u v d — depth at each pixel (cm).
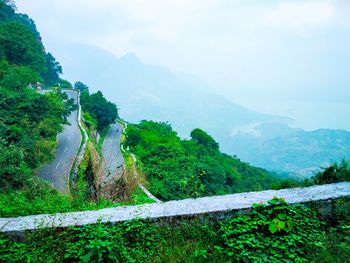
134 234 466
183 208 510
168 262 418
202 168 3086
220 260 410
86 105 5809
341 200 530
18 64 5122
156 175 2252
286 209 482
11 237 461
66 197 929
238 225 461
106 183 1040
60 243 443
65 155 2873
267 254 419
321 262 412
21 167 1670
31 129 2427
